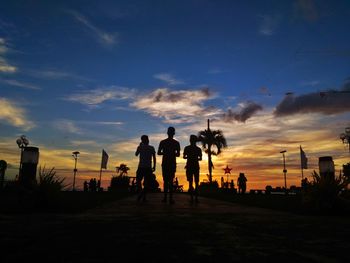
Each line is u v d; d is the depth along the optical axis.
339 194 5.97
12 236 2.88
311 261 2.17
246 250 2.46
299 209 6.54
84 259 2.13
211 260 2.15
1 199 6.38
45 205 5.65
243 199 11.79
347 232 3.44
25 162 6.43
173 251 2.39
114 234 3.07
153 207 6.94
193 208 6.81
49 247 2.46
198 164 9.84
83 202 7.44
